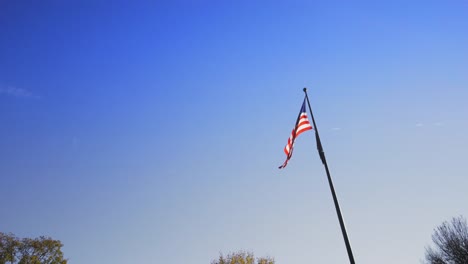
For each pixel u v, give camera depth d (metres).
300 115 18.17
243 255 61.03
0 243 45.03
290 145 18.17
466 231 42.56
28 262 44.66
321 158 16.25
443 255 44.03
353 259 14.05
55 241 47.84
